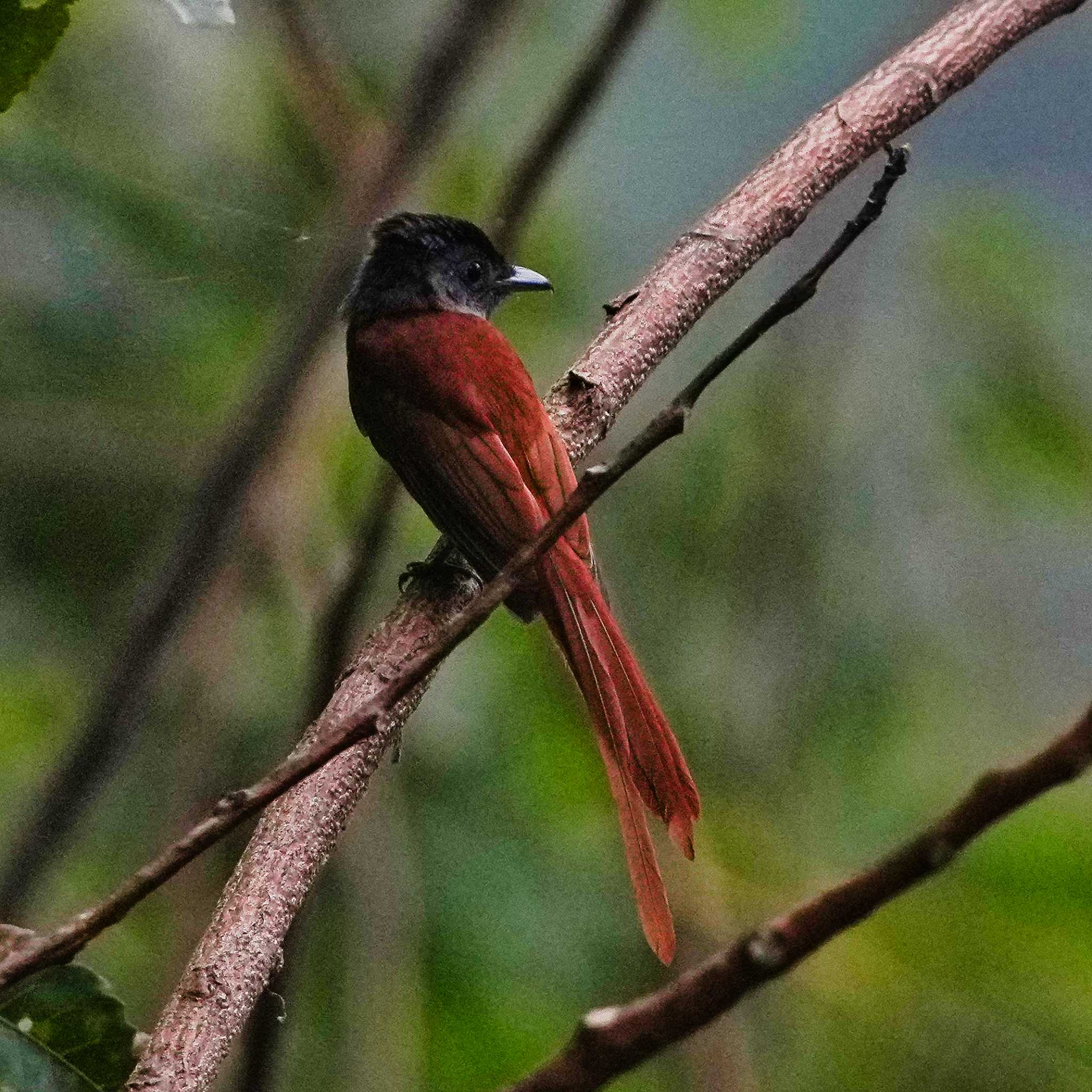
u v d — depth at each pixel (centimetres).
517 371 871
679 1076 950
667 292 827
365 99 1123
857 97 852
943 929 1000
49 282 982
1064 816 1006
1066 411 1202
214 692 977
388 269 947
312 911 924
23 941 494
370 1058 951
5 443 1053
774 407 1187
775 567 1153
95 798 830
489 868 1044
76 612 1076
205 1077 488
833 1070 982
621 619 1140
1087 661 1176
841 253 419
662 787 646
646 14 873
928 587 1173
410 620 711
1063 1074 967
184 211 1006
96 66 1035
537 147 935
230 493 861
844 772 1111
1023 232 1245
